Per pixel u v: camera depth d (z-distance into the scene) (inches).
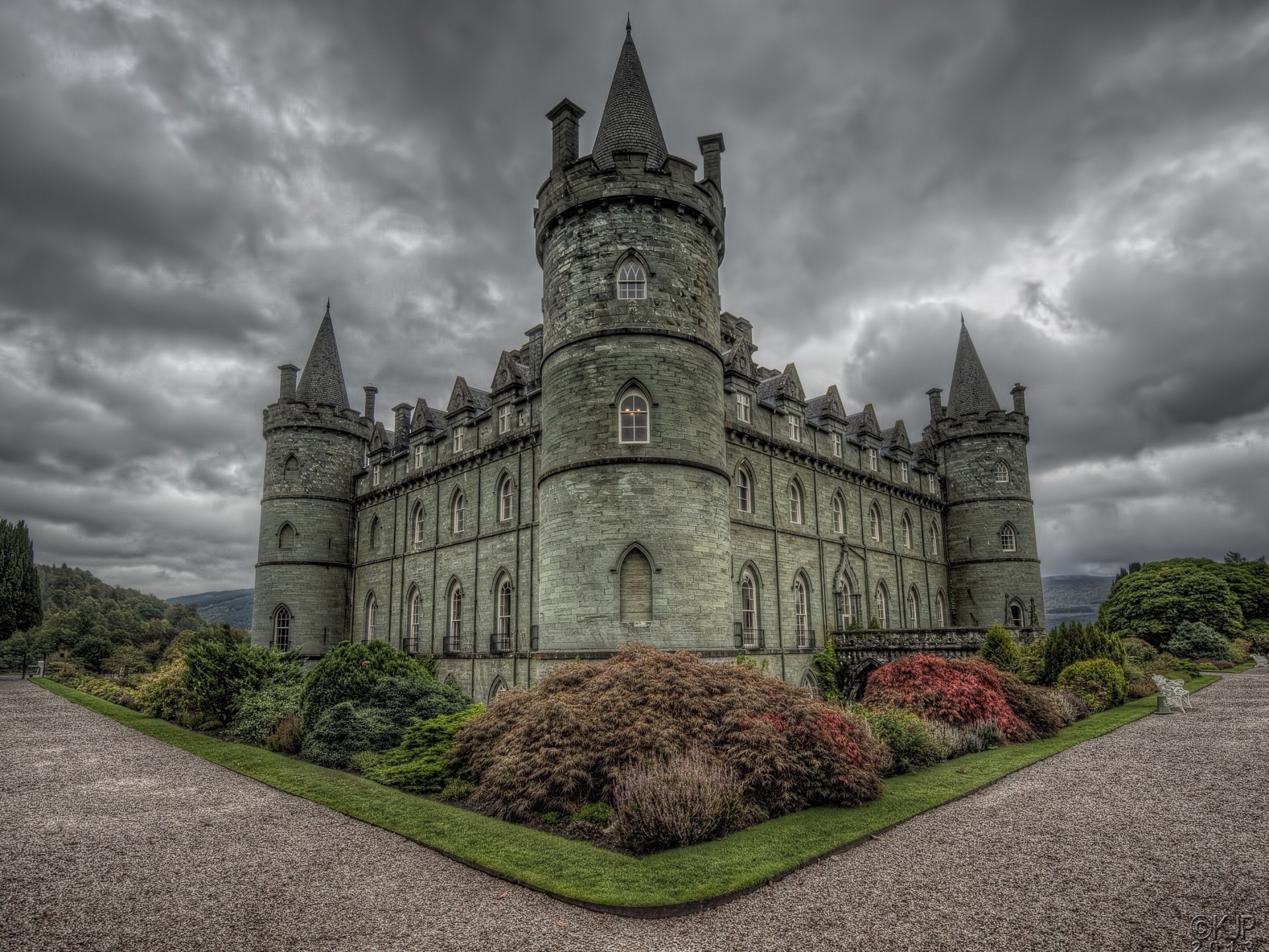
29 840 471.8
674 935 326.6
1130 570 2928.2
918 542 1775.3
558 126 1045.8
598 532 895.1
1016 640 1232.8
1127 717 920.9
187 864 425.4
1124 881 369.7
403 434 1699.1
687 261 984.3
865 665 1280.8
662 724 545.0
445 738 682.2
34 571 2384.4
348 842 470.3
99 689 1460.4
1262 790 540.7
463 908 359.6
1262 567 2459.4
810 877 391.5
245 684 954.1
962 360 1958.7
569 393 953.5
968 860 409.1
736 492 1225.4
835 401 1547.7
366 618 1651.1
